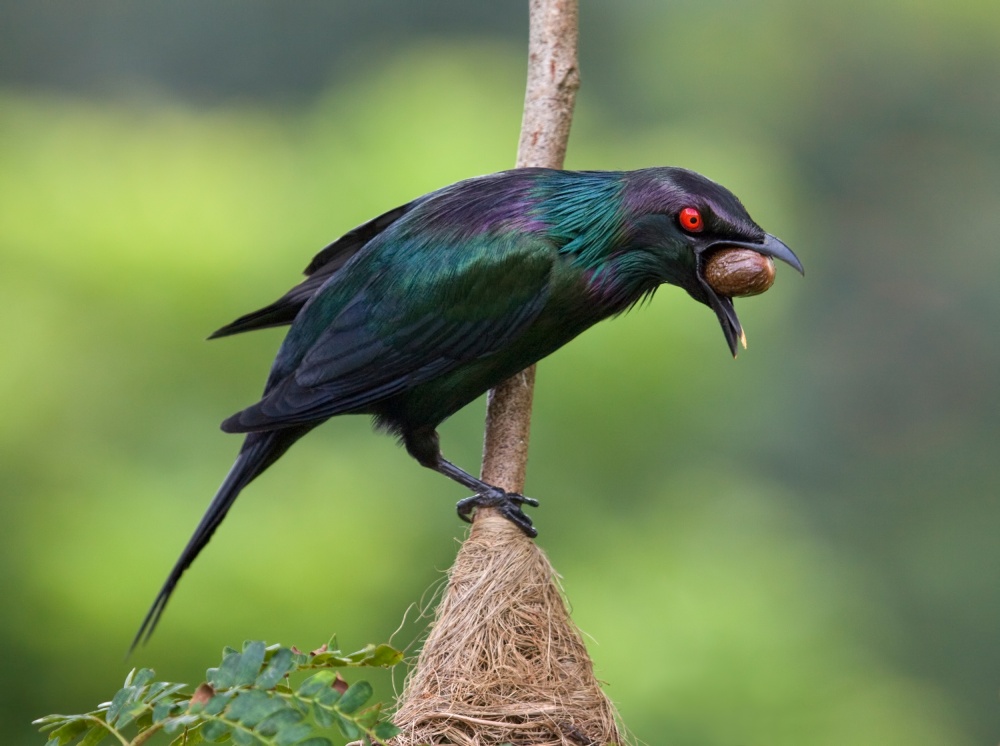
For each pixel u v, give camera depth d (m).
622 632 14.41
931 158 28.12
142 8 25.92
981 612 21.38
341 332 6.46
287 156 16.62
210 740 4.21
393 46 26.11
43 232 14.66
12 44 25.47
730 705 14.05
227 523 12.90
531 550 5.80
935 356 25.20
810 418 23.83
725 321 6.10
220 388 14.51
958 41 28.06
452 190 6.50
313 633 12.23
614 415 15.20
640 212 6.16
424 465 6.65
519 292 6.27
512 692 5.40
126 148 15.76
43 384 13.75
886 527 22.89
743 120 27.94
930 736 15.46
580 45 27.89
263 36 26.19
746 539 15.85
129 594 11.98
